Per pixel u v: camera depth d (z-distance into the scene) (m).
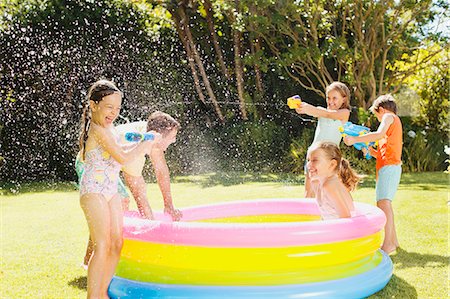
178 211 3.94
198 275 2.81
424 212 5.57
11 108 9.25
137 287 2.85
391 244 3.98
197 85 10.76
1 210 6.25
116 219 2.94
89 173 2.88
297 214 4.21
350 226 2.96
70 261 3.88
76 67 9.35
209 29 11.28
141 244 2.94
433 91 11.09
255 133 10.46
